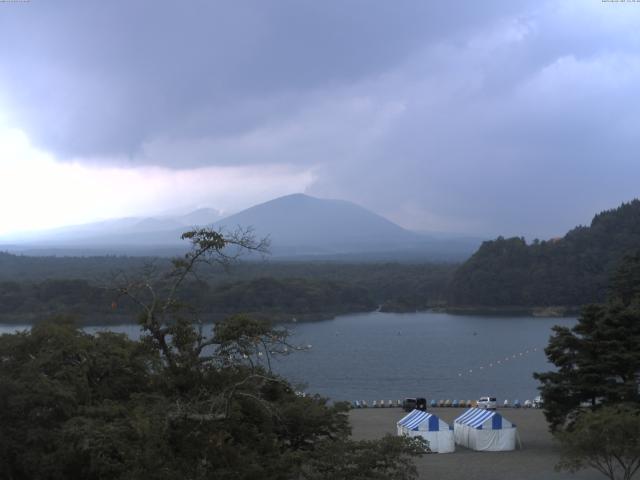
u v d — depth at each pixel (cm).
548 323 17588
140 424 2119
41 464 2405
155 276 2995
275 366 11131
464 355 12481
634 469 3812
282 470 2319
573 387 4653
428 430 4759
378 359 12012
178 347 2720
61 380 2744
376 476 2347
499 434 4822
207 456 2198
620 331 4644
